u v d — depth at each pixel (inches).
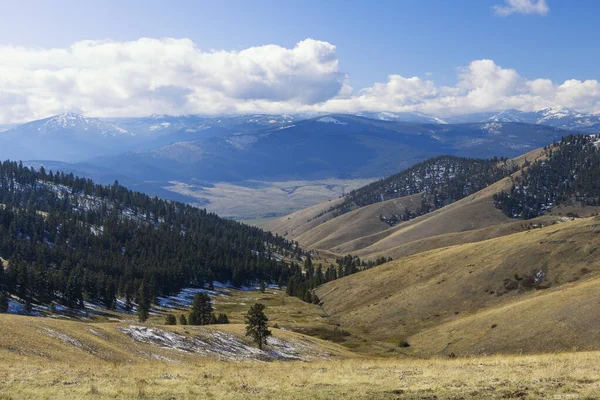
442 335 4008.4
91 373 1380.4
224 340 2999.5
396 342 4352.9
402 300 5319.9
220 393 1099.3
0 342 1715.1
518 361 1563.7
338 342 4542.3
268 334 3127.5
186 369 1572.3
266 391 1126.4
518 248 5002.5
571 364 1391.5
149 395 1084.5
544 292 4153.5
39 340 1902.1
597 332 2977.4
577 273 4192.9
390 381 1219.2
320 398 1053.2
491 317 3850.9
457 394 1047.0
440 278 5388.8
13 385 1143.0
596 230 4618.6
